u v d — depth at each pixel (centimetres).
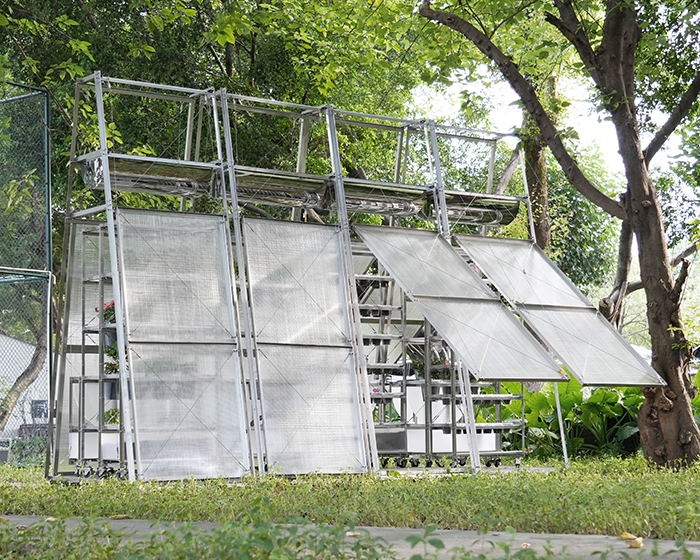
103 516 652
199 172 1123
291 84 1852
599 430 1538
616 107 1137
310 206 1231
